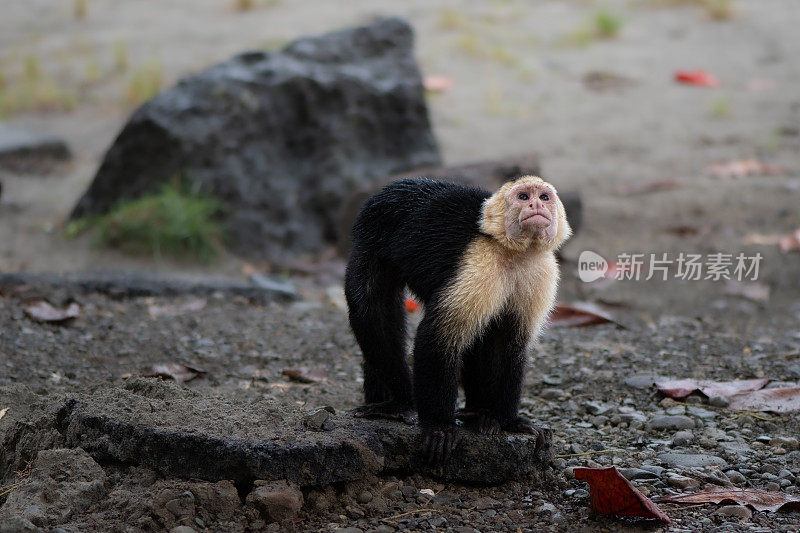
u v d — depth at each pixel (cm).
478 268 641
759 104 2220
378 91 1605
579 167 1864
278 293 1251
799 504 643
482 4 3120
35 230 1534
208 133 1492
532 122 2177
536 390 922
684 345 1048
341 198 1559
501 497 672
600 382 928
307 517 621
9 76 2542
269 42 2666
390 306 727
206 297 1216
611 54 2650
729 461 744
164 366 934
